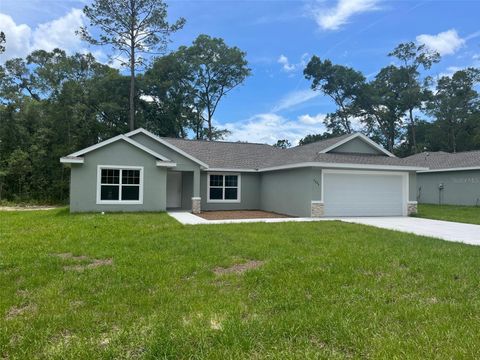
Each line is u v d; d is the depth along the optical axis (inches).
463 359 122.3
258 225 455.2
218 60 1551.4
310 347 133.3
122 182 613.3
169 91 1451.8
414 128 1753.2
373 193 662.5
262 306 173.8
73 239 336.5
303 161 632.4
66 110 1088.2
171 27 1240.2
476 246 326.3
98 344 136.9
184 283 211.8
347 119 1763.0
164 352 127.7
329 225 463.5
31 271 230.8
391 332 144.2
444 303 176.9
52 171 1043.3
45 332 145.6
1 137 1021.8
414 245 323.3
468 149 1711.4
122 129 1275.8
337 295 188.7
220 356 126.3
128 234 367.2
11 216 553.9
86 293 193.5
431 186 1026.7
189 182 760.3
